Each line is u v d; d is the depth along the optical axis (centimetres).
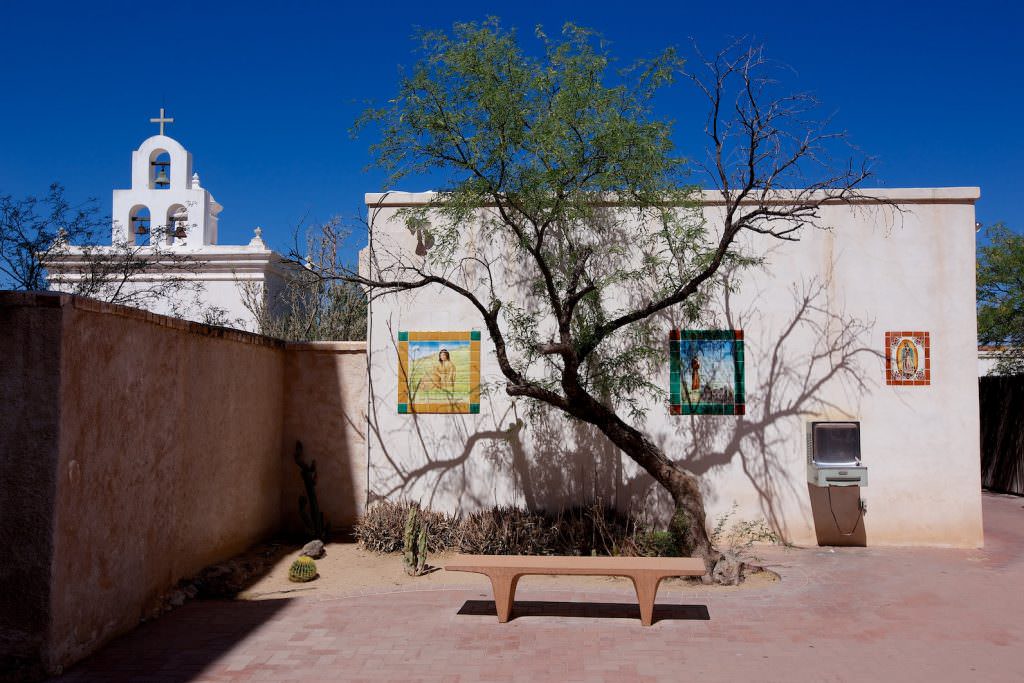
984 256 1827
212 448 883
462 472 1058
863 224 1045
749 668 604
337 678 582
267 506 1059
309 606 773
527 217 895
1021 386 1569
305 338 1552
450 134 870
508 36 866
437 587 843
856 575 885
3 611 566
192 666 604
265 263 1856
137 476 704
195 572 836
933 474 1027
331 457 1113
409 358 1070
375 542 1001
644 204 945
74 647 601
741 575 862
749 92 819
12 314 578
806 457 1034
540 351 888
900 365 1034
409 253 1077
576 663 614
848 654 634
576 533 964
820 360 1041
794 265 1049
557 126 852
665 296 996
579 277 940
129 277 1430
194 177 2241
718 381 1045
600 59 870
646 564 725
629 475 1041
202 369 855
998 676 589
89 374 620
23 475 572
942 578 873
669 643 661
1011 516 1307
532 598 799
